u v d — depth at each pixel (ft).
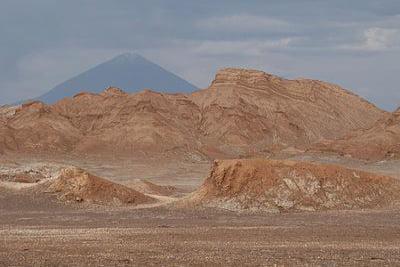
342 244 228.84
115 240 239.71
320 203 358.43
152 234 259.80
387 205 368.07
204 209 352.90
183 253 201.05
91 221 316.19
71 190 394.73
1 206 374.02
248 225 294.46
